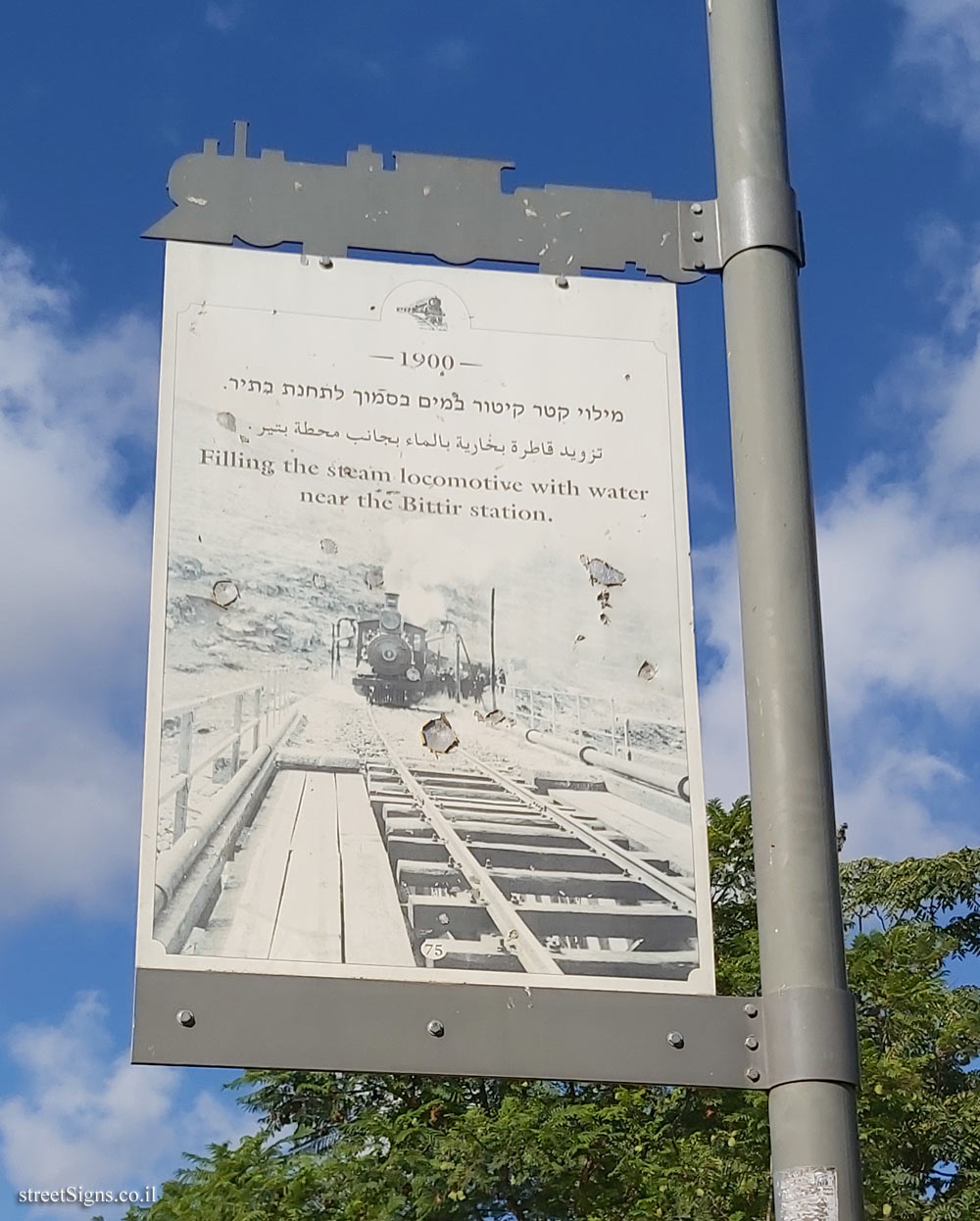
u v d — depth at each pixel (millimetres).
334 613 5551
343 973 5105
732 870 19500
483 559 5691
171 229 5949
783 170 6254
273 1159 15664
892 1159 17984
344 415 5789
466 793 5410
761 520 5688
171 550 5527
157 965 5031
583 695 5578
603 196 6223
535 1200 15070
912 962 18297
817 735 5441
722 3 6488
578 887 5320
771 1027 5133
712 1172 14836
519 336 5992
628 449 5895
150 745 5301
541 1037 5094
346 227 6047
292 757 5371
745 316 6004
